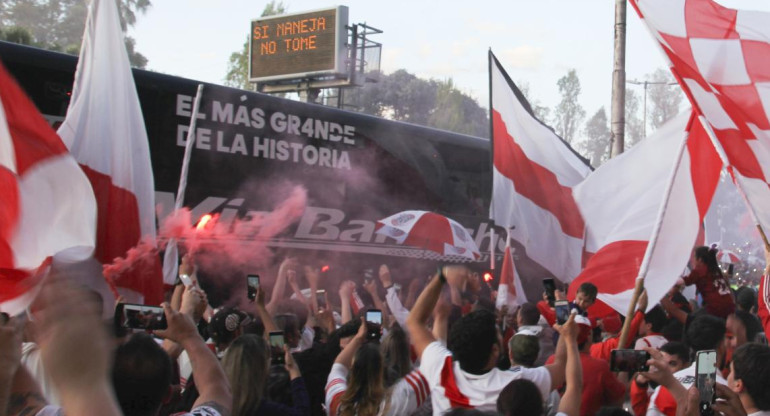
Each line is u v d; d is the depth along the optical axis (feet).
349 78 71.82
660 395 12.28
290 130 31.40
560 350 11.43
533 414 9.27
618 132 39.99
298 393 12.10
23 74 24.50
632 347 21.93
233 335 14.20
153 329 10.18
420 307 11.10
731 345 16.61
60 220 11.02
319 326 20.62
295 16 73.36
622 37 39.78
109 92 16.65
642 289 17.78
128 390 7.15
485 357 10.62
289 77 73.41
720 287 26.16
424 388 11.48
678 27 17.61
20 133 10.93
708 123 16.98
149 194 16.83
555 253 25.86
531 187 26.00
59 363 3.00
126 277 16.17
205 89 28.45
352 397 11.17
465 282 10.90
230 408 7.73
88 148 16.26
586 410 13.82
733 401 10.07
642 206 20.76
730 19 17.42
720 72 17.19
